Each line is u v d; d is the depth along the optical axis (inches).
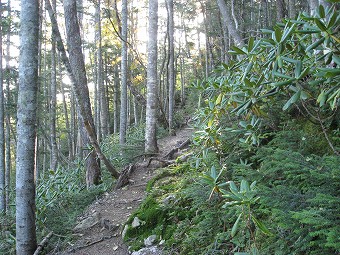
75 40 285.7
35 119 175.2
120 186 267.7
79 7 525.3
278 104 135.5
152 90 337.4
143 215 175.9
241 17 522.0
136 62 562.3
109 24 528.4
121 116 432.1
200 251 121.3
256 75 123.7
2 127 362.9
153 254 144.7
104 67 858.1
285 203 78.3
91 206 241.6
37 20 173.2
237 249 107.1
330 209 66.3
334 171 73.9
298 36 97.0
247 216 80.7
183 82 961.5
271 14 525.3
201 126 157.4
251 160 141.3
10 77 458.6
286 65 105.0
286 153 93.4
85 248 179.5
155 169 291.7
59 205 252.7
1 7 418.9
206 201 129.5
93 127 294.8
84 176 316.8
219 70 142.9
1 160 358.0
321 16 74.8
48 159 758.5
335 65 103.2
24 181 175.0
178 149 323.6
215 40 872.3
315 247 76.2
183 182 183.3
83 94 288.0
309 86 105.3
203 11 785.6
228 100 129.5
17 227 178.2
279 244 83.1
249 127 120.6
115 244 174.6
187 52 1044.5
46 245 190.9
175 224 157.5
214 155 147.9
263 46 107.1
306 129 127.7
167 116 621.6
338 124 117.6
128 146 348.8
